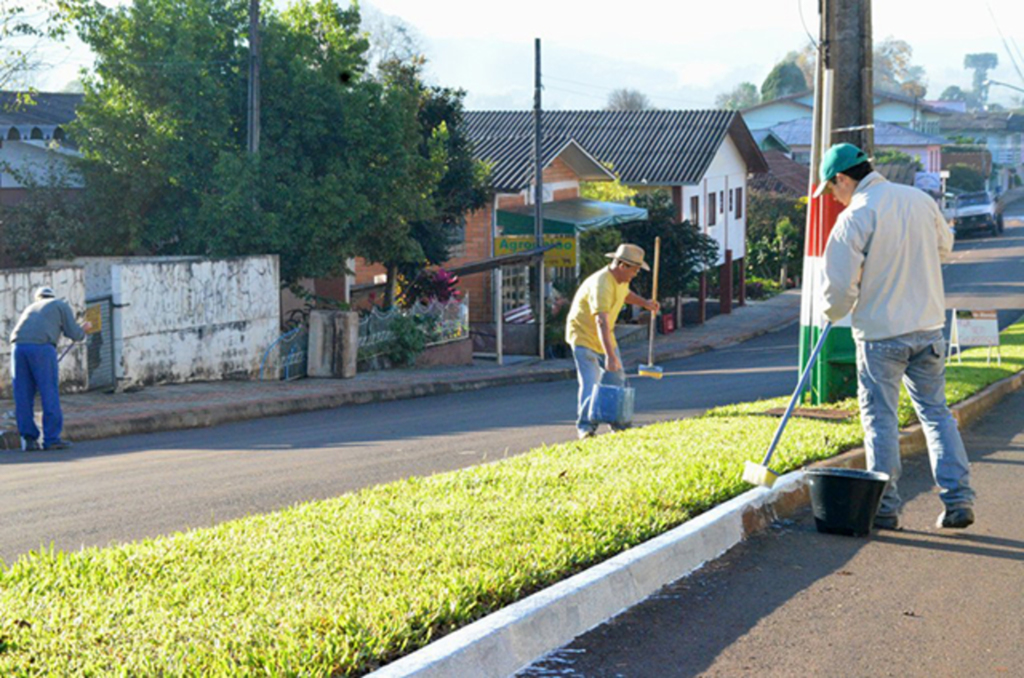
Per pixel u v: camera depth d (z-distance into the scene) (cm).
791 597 559
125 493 890
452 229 3162
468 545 582
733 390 1914
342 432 1414
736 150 5112
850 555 637
